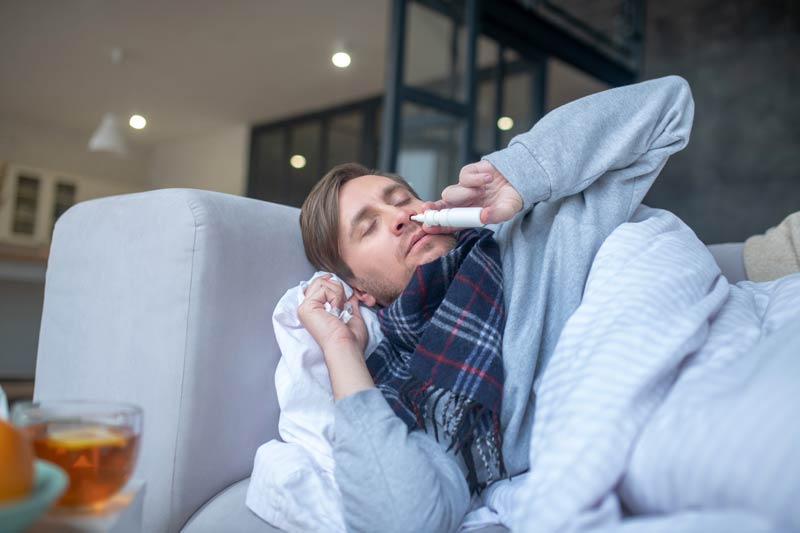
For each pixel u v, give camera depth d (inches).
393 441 27.2
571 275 33.9
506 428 31.0
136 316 33.6
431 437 31.5
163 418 31.7
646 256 28.8
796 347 21.0
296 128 265.3
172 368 31.7
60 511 18.7
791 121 174.1
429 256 38.1
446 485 28.1
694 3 189.9
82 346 36.3
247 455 34.1
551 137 35.0
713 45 186.7
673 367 23.6
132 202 35.2
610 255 30.0
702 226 185.5
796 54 174.6
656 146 37.4
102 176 313.9
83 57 211.0
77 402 19.3
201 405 31.7
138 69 220.5
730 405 19.6
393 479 26.1
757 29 180.2
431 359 32.0
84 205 38.9
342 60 198.1
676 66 192.5
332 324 32.9
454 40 135.5
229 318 33.1
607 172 37.4
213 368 32.2
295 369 32.9
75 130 301.0
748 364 22.0
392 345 37.5
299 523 28.4
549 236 35.4
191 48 200.1
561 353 26.9
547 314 33.7
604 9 202.7
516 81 156.6
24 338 158.4
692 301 26.9
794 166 173.0
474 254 34.9
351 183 40.4
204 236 32.2
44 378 38.7
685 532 16.7
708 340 26.0
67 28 189.0
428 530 25.7
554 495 20.3
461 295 33.5
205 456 31.9
